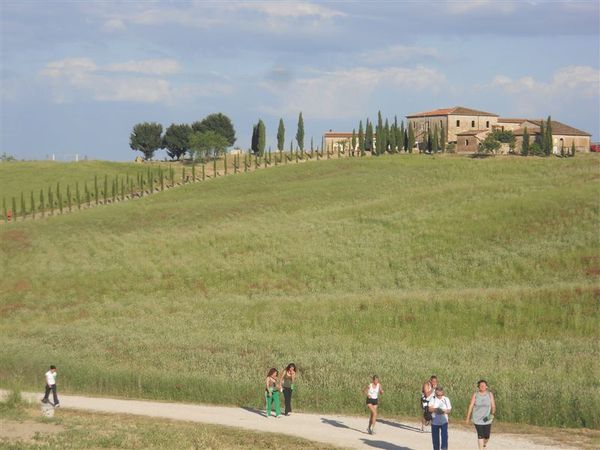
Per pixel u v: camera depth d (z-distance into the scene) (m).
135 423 43.19
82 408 49.03
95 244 128.88
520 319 71.12
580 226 102.06
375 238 112.69
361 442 37.38
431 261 99.44
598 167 157.12
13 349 68.56
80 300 99.38
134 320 84.44
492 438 37.12
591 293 74.31
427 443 37.09
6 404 49.28
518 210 112.69
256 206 152.38
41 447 36.44
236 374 55.06
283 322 77.50
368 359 58.31
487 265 94.88
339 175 189.75
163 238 128.38
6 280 111.00
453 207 123.00
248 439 38.25
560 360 56.84
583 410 40.94
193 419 44.59
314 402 49.06
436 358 59.66
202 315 84.31
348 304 80.31
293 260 106.81
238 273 104.50
